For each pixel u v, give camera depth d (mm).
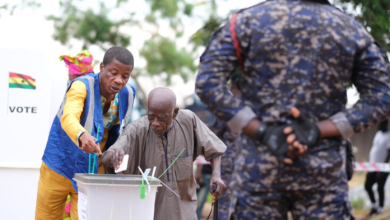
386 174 11445
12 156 6055
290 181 3125
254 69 3186
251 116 3113
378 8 7742
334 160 3162
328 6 3234
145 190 3814
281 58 3127
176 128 4520
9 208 6047
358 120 3111
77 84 4488
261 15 3168
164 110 4207
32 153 6090
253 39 3154
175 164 4520
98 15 18312
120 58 4422
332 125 3100
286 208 3230
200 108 14102
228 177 7371
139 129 4480
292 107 3105
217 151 4598
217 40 3232
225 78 3217
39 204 4820
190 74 21484
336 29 3150
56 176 4645
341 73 3168
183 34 20609
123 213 3795
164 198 4496
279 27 3133
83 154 4602
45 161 4664
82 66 5852
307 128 3049
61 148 4617
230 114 3135
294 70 3117
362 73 3223
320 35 3129
